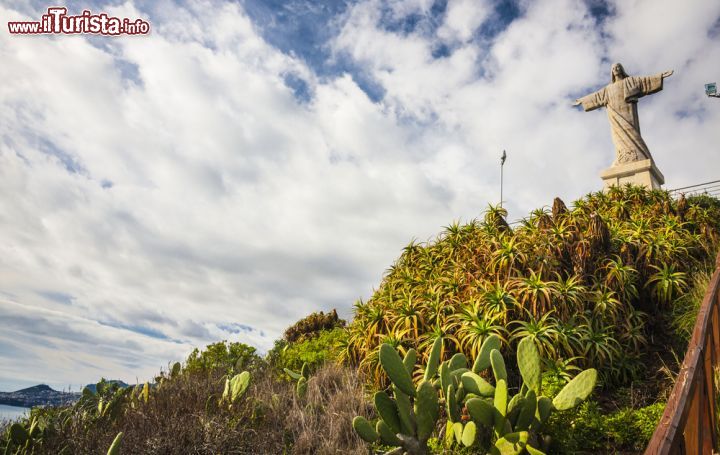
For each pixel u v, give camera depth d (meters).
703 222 8.22
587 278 5.96
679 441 1.69
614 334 5.30
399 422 3.62
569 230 6.78
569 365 4.82
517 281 5.69
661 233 7.30
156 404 5.13
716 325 3.42
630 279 5.99
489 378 4.99
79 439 4.29
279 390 6.32
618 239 6.70
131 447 4.09
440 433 4.33
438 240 8.81
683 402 1.88
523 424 3.37
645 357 5.32
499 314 5.21
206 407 4.86
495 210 8.56
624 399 4.55
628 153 15.27
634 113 15.64
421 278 7.56
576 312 5.30
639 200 9.55
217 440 4.14
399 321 6.06
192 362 8.34
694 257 7.08
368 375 6.07
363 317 7.08
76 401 5.23
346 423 4.82
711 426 2.51
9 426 4.34
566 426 3.87
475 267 6.65
